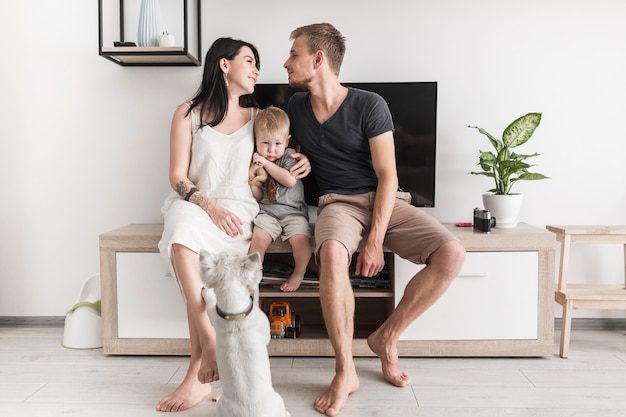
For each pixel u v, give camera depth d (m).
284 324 2.06
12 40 2.39
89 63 2.39
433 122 2.29
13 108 2.41
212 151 1.90
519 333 2.01
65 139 2.42
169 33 2.38
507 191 2.19
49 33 2.38
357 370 1.90
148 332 2.03
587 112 2.37
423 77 2.37
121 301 2.02
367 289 2.12
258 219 1.95
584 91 2.36
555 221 2.41
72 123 2.41
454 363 1.97
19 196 2.44
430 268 1.74
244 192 1.93
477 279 2.00
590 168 2.38
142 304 2.02
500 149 2.22
